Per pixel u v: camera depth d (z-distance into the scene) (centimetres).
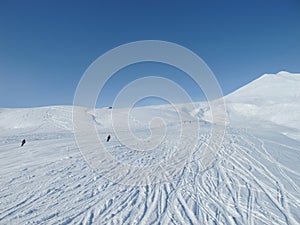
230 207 609
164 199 656
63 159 1136
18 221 516
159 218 541
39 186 744
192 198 664
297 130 3278
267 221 539
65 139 1977
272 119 4672
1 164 1037
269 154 1295
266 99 6247
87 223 512
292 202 649
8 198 643
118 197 668
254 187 760
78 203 620
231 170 956
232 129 2683
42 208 584
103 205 611
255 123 4200
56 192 697
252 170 958
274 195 696
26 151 1371
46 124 4381
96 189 731
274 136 2170
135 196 678
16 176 845
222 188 747
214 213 573
